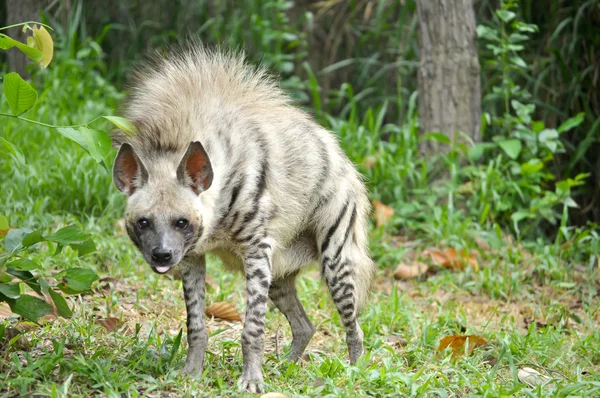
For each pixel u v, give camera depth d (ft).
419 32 40.98
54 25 48.65
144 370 21.08
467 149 39.24
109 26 50.70
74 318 24.99
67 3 49.70
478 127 40.81
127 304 27.96
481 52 45.96
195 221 20.89
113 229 34.53
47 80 44.60
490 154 43.39
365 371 21.57
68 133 19.76
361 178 26.96
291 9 56.18
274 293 24.79
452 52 39.99
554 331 27.66
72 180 35.50
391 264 35.99
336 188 24.59
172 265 20.44
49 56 20.79
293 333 24.94
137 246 21.21
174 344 21.99
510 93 41.47
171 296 29.32
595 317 31.14
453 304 31.07
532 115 45.70
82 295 27.68
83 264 30.17
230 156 21.98
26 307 20.13
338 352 25.89
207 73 23.82
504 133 41.37
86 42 50.24
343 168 25.03
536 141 39.75
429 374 22.06
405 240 38.47
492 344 26.27
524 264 35.96
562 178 44.50
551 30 44.75
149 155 21.77
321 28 56.39
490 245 37.24
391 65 50.16
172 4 56.13
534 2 46.06
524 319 30.48
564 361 24.99
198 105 22.80
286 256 24.54
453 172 38.86
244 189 21.99
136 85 24.14
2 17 53.06
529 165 38.91
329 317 29.32
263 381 21.29
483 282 33.58
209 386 21.04
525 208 40.50
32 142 38.81
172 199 20.68
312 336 25.23
